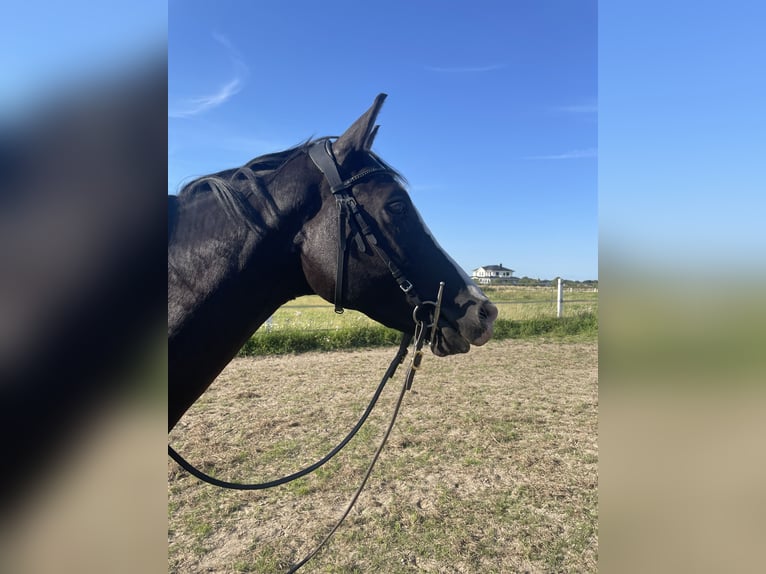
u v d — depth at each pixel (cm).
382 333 1041
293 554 284
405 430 491
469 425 509
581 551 290
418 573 268
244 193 174
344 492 360
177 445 443
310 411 556
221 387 667
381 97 176
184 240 162
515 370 801
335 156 179
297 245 175
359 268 173
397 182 183
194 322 157
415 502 345
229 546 292
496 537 303
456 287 181
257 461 411
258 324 180
